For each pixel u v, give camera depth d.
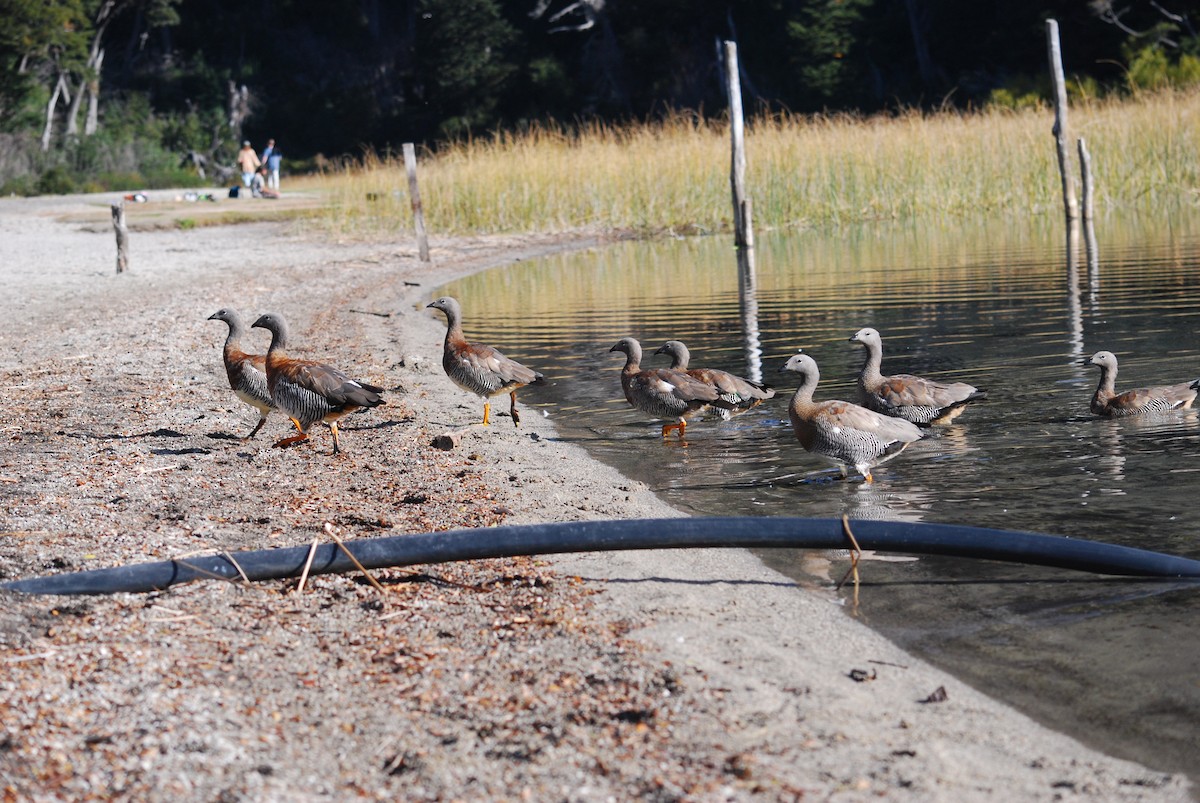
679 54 78.44
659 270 26.56
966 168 36.34
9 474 10.01
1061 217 33.56
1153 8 61.12
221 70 89.69
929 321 17.42
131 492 9.48
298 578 7.48
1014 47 65.12
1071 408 11.89
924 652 6.51
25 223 39.88
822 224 35.59
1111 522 8.44
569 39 81.62
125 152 67.62
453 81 78.25
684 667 6.18
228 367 11.31
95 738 5.27
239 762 5.14
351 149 83.81
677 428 12.02
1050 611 7.03
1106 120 36.84
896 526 7.75
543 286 24.44
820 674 6.17
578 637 6.56
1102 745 5.46
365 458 10.84
